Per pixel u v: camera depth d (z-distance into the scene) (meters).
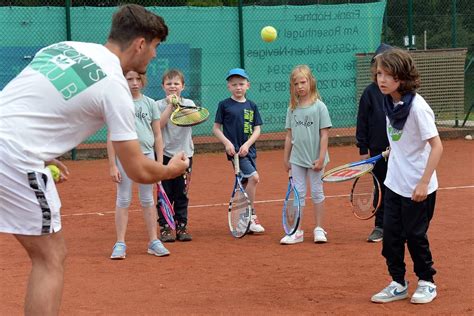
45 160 4.30
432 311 5.70
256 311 5.81
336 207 10.60
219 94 17.89
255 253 7.93
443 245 7.97
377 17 18.94
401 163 5.87
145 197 7.91
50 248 4.51
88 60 4.30
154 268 7.34
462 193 11.45
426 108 5.74
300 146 8.41
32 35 16.61
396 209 5.93
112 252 7.99
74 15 16.78
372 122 8.29
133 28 4.44
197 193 12.17
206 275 7.01
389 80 5.76
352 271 7.00
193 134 17.84
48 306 4.45
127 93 4.35
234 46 17.88
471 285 6.39
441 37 19.62
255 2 19.14
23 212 4.33
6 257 7.83
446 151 17.06
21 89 4.29
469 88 19.81
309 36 18.39
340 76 18.73
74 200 11.77
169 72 8.63
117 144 4.29
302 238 8.46
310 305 5.94
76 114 4.27
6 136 4.23
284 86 18.34
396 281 6.02
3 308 5.99
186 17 17.48
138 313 5.83
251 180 8.98
